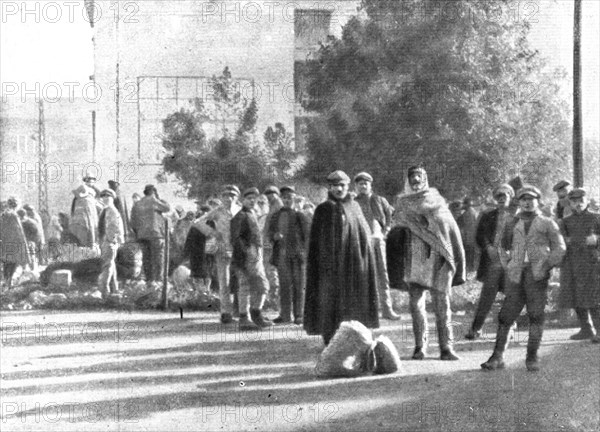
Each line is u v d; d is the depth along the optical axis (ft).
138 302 30.19
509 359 27.27
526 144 30.37
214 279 30.32
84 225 30.94
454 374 26.30
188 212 30.55
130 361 26.48
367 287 27.04
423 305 27.04
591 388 26.48
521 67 30.58
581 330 28.73
